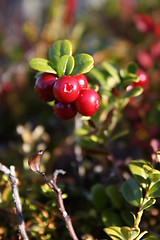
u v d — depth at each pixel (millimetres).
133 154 276
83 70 184
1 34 447
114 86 231
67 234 215
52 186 186
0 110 358
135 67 226
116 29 426
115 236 188
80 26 392
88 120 214
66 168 265
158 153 190
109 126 226
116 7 457
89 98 180
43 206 209
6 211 215
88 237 206
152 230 211
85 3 542
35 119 336
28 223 207
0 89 338
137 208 212
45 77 185
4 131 336
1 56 402
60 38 363
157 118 278
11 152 256
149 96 280
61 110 186
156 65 340
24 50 370
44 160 250
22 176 228
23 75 357
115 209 217
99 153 226
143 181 191
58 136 301
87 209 231
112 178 236
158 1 439
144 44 375
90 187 250
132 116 281
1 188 217
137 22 341
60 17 368
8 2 550
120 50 367
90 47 394
